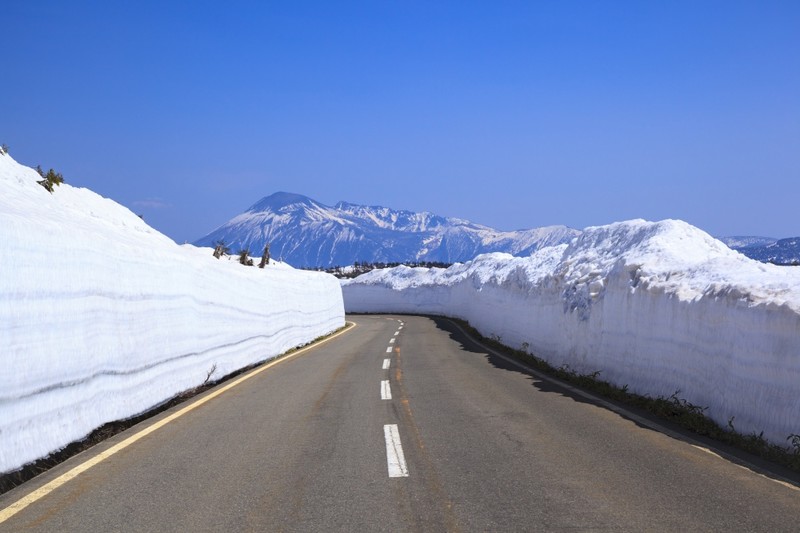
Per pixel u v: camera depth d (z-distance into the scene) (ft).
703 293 29.32
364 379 41.63
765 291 25.04
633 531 14.10
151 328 30.58
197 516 15.40
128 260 28.55
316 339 84.99
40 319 20.34
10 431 18.26
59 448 20.85
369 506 16.02
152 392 30.12
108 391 25.29
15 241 19.39
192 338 36.99
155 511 15.79
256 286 54.90
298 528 14.53
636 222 51.42
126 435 24.64
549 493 16.97
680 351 30.27
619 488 17.38
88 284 24.07
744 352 24.76
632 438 23.77
